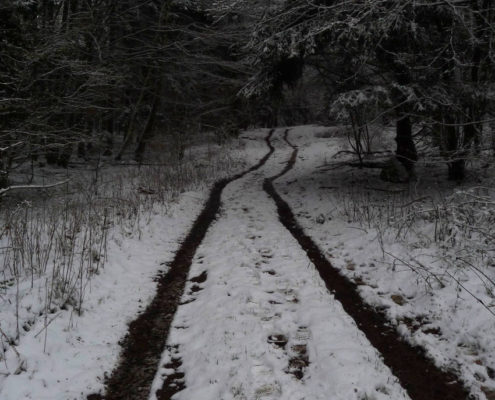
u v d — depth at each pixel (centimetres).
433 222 713
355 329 476
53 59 867
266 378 390
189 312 544
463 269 554
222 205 1158
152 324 519
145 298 576
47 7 1209
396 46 974
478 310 461
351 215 898
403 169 1144
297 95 3181
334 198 1080
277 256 732
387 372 397
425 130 1084
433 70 912
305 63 1244
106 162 1720
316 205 1057
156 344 475
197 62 1583
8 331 427
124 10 1419
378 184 1153
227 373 400
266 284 611
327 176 1408
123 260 673
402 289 557
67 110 1003
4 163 834
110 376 411
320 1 1004
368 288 577
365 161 1529
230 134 2811
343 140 2155
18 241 618
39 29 916
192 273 680
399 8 765
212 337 466
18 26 842
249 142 2819
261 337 461
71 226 754
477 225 648
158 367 429
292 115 4562
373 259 658
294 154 2198
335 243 770
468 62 923
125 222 841
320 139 2714
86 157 1806
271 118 4591
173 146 1834
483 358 407
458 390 377
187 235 882
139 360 443
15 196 966
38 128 880
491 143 870
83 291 535
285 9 1029
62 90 1002
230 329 477
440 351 428
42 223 764
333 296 563
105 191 1076
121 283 600
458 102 898
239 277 623
